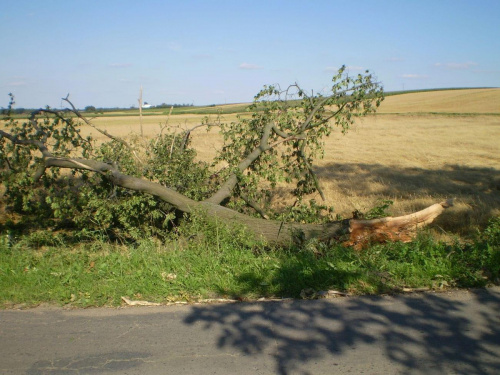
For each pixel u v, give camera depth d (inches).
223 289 188.9
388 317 163.2
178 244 243.4
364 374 127.5
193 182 299.3
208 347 142.9
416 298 180.5
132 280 196.2
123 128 1179.9
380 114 2037.4
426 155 824.9
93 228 301.1
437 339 146.9
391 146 973.8
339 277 197.2
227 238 235.6
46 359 136.9
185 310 171.3
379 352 139.0
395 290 189.8
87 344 145.6
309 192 346.3
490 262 210.4
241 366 132.0
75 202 287.3
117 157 301.0
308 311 168.7
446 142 1027.9
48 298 183.3
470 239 285.6
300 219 293.4
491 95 2691.9
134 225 277.9
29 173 269.9
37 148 288.0
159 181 295.9
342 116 336.5
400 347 142.0
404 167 692.1
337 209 390.0
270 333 151.8
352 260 218.4
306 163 328.2
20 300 181.5
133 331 154.3
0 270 208.2
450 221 333.1
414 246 231.1
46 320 164.1
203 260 214.7
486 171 643.5
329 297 182.9
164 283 191.6
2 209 385.4
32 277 200.4
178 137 327.3
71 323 161.2
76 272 204.2
